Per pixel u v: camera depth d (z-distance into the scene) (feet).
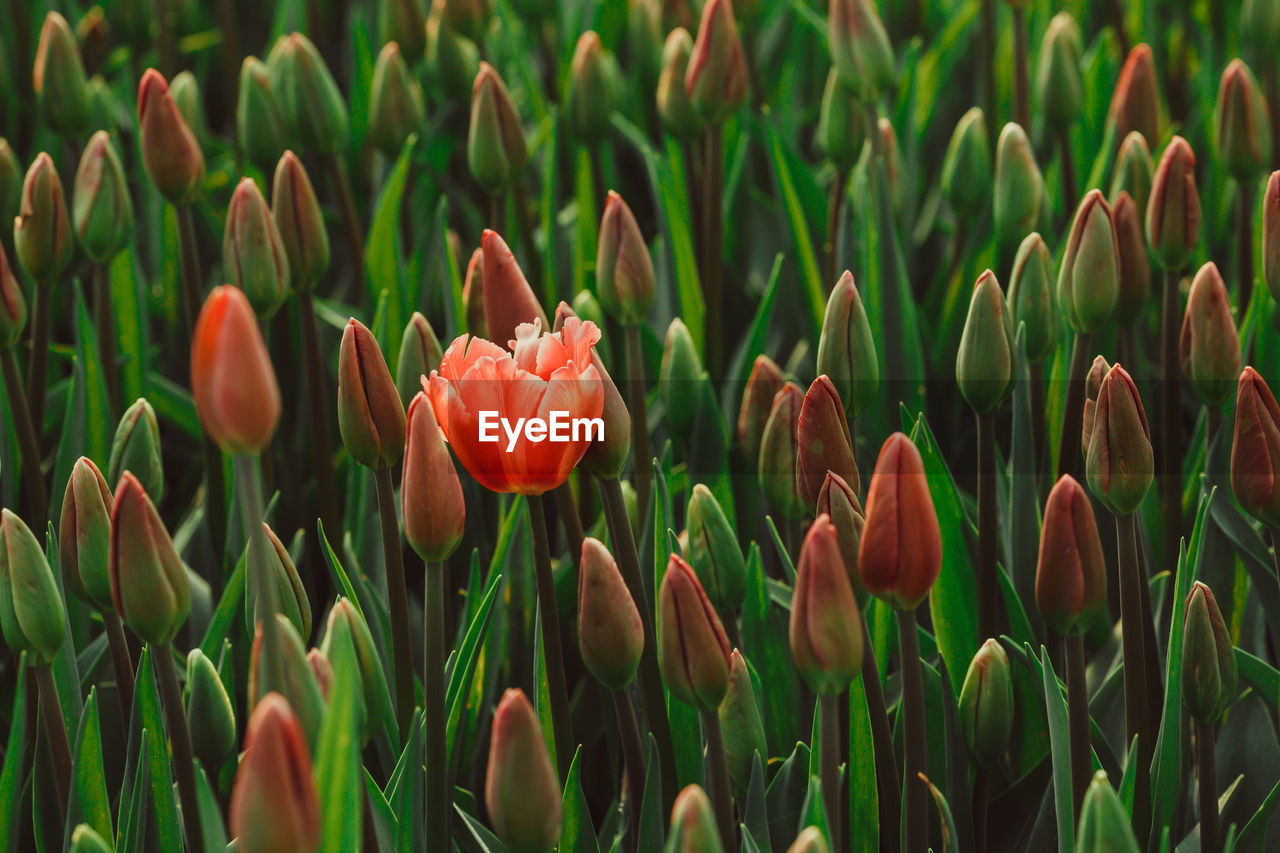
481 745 4.42
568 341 3.85
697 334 5.11
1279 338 4.79
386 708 3.93
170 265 5.76
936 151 7.05
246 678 4.46
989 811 4.24
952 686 4.22
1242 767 4.29
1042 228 4.98
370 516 4.71
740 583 4.12
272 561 3.96
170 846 3.95
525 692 4.59
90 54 7.64
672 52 5.26
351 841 3.55
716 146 5.09
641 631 3.80
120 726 4.45
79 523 3.92
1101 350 5.08
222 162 6.98
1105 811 3.57
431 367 4.35
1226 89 4.94
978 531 4.36
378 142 5.74
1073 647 3.85
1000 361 4.15
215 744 3.92
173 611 3.73
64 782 4.00
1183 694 3.96
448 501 3.74
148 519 3.69
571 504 4.20
